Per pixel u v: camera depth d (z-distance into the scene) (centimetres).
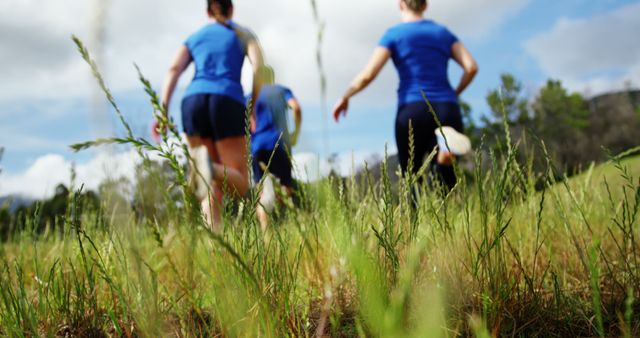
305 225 145
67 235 162
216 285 108
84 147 65
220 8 340
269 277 120
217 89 331
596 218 202
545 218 191
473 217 188
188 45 347
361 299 109
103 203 138
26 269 200
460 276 126
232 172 252
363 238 128
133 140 78
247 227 115
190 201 90
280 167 336
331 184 125
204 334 125
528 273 162
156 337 106
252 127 337
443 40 354
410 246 122
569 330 122
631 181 128
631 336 111
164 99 344
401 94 352
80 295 140
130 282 120
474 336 113
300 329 128
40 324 139
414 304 104
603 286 150
